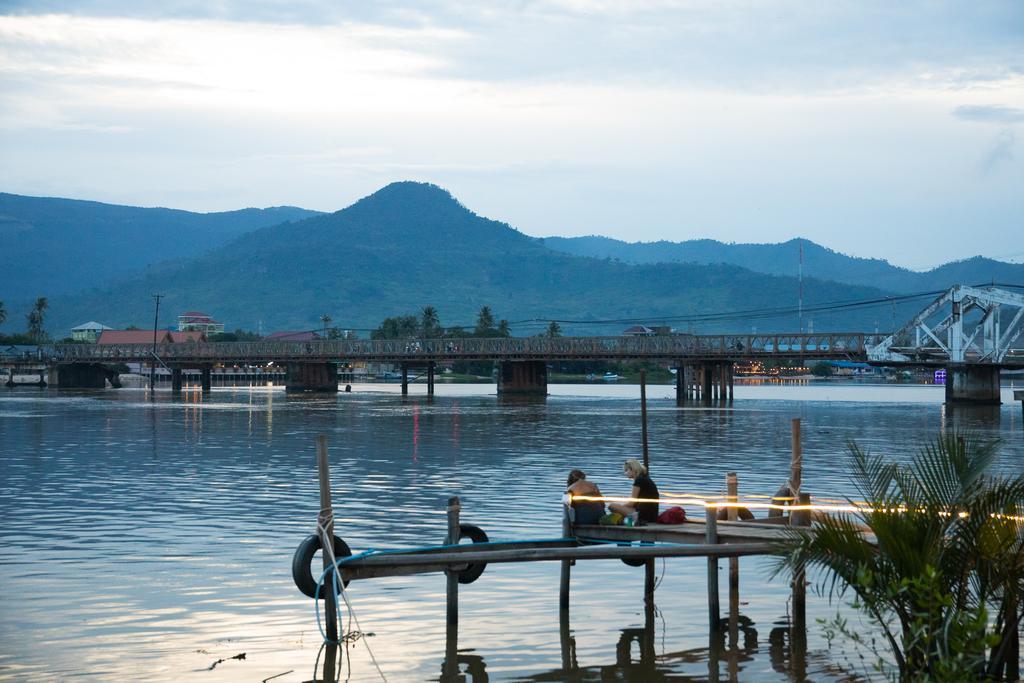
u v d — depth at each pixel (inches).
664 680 663.8
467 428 2851.9
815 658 706.2
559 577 933.2
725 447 2253.9
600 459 1975.9
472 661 699.4
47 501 1371.8
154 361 5816.9
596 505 877.2
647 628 775.1
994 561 581.0
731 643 740.7
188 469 1784.0
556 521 1205.1
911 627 555.5
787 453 2098.9
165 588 866.8
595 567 971.9
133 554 1002.7
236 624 768.9
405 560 745.0
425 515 1248.8
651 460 1951.3
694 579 922.7
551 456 2039.9
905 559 563.8
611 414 3560.5
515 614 808.3
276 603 823.7
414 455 2058.3
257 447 2233.0
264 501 1371.8
